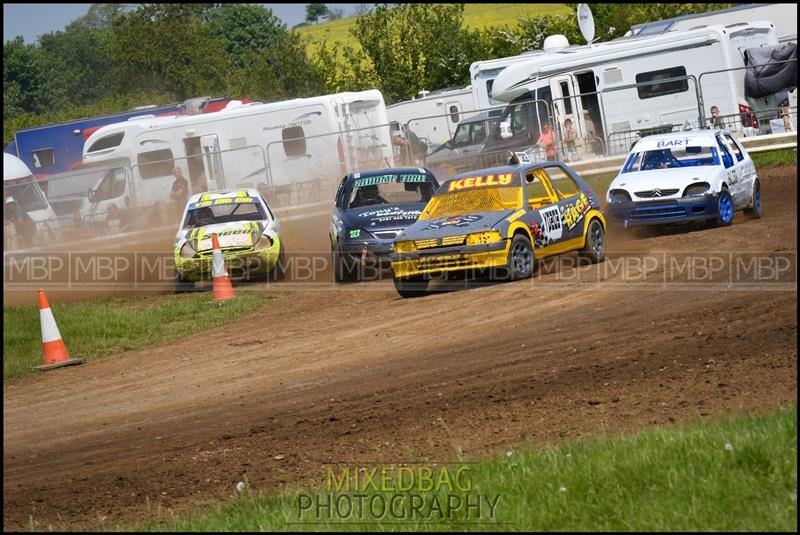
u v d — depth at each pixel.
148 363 32.50
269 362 29.81
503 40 116.88
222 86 150.50
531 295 33.25
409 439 19.97
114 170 68.75
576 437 18.38
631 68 67.38
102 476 20.48
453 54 114.12
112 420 25.64
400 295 37.88
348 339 31.22
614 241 44.56
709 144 45.66
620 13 124.31
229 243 46.31
